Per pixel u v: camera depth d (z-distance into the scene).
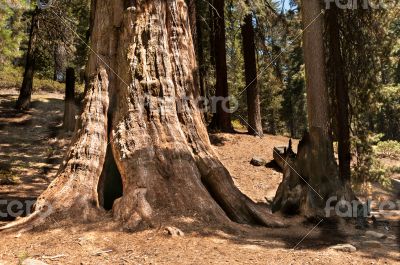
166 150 8.34
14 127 22.09
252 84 22.50
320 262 6.03
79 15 24.30
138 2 9.76
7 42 20.66
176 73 9.50
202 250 6.23
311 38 10.12
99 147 8.67
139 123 8.70
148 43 9.43
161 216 7.32
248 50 22.64
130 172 8.03
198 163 8.67
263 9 19.23
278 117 46.75
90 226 7.17
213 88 24.88
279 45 21.73
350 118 11.69
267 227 8.22
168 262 5.68
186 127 9.09
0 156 16.83
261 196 13.19
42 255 5.88
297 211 9.35
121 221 7.25
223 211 7.99
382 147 12.34
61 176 8.27
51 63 41.62
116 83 9.53
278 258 6.12
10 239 6.61
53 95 34.00
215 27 22.23
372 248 7.07
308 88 10.11
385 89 11.84
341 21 11.70
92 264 5.56
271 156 18.48
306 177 9.66
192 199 7.73
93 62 9.75
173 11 9.90
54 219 7.29
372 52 11.65
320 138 9.82
